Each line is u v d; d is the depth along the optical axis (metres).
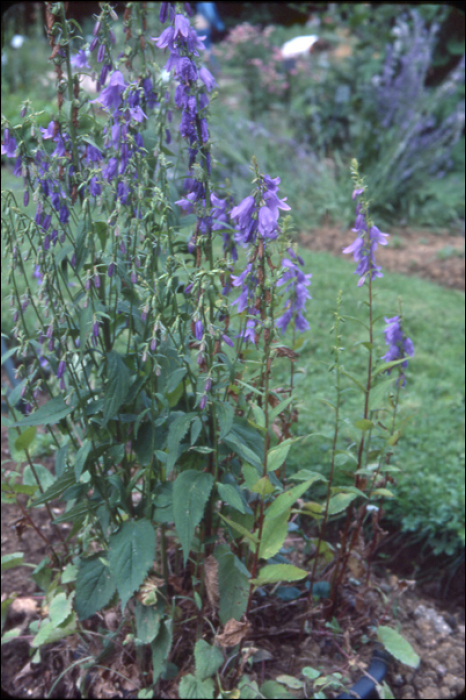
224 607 1.88
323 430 3.33
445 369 4.20
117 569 1.71
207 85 1.60
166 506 1.85
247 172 7.49
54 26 1.59
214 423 1.74
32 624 2.34
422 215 7.84
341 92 9.02
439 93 7.95
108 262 1.73
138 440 1.85
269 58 10.51
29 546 2.84
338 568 2.30
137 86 1.65
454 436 3.48
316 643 2.28
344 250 1.97
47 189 1.66
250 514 1.86
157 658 1.91
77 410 1.80
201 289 1.55
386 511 3.00
